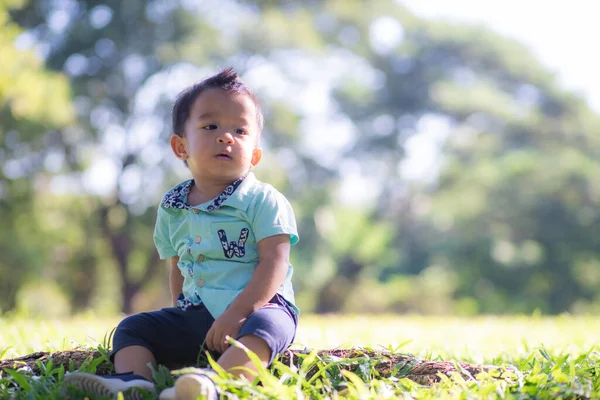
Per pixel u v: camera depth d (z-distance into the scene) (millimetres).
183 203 3885
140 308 34875
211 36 32000
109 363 3805
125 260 31094
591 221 36375
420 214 39812
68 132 28781
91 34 29984
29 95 19500
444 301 37312
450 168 38938
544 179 36875
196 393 2984
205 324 3631
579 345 5816
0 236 27469
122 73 30984
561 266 36250
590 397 3338
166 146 30875
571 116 41719
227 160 3814
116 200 30750
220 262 3707
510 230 37062
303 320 11508
